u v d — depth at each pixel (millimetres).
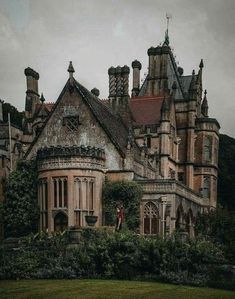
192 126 56750
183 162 56594
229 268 25969
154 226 38594
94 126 41594
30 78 57531
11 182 41094
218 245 30953
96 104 45406
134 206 38656
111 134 40969
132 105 54812
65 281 25984
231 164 85875
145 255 27062
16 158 47250
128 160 40062
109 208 39094
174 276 25891
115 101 51312
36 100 58281
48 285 24547
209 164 58219
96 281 25875
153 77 61094
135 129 50688
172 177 53938
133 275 27016
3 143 52906
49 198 38250
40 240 30875
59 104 43031
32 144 43312
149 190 39000
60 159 38156
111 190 39125
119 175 40094
